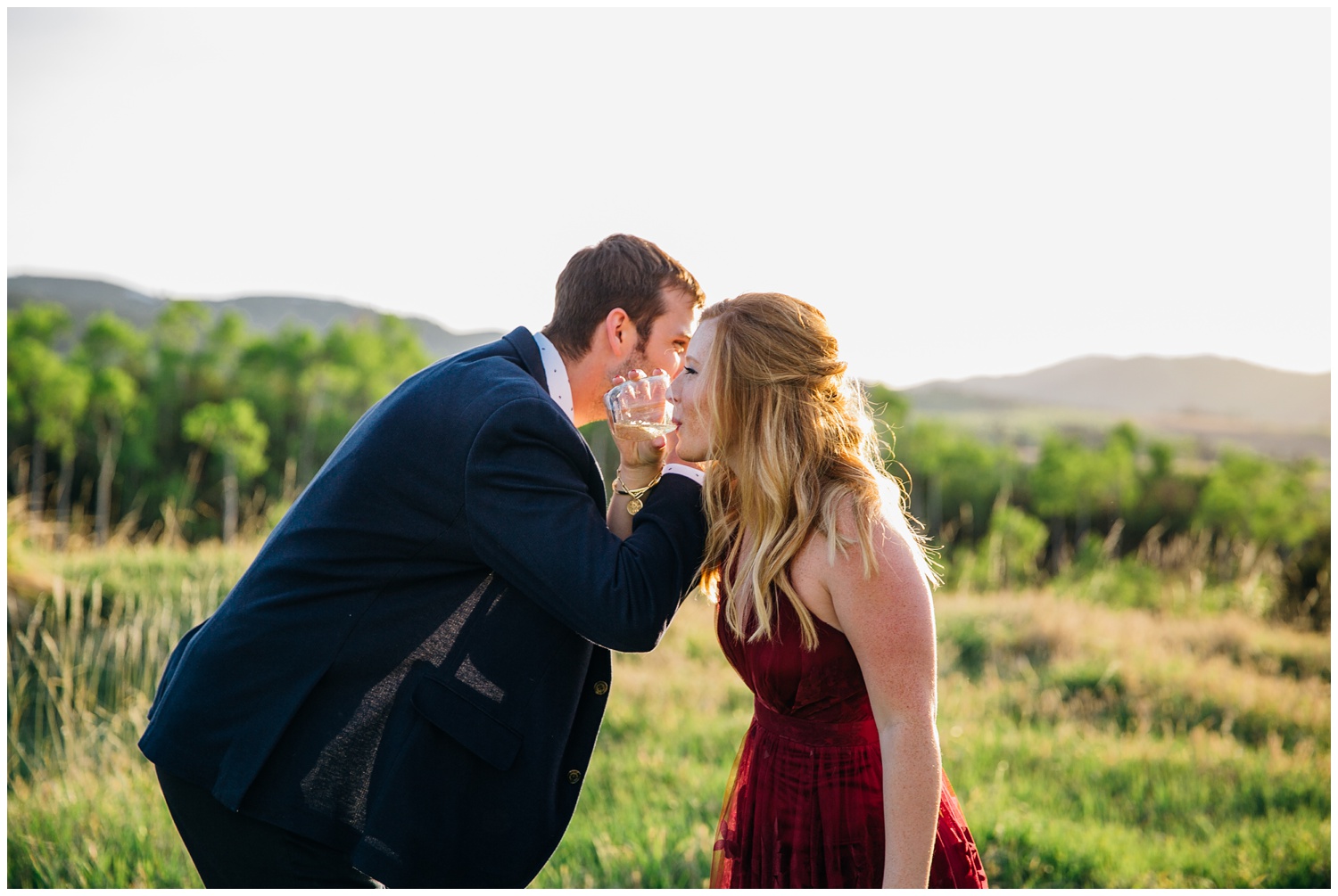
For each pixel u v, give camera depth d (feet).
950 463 112.68
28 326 120.67
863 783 6.18
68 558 20.11
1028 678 19.24
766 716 6.52
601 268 7.34
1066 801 13.56
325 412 119.96
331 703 6.39
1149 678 19.53
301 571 6.48
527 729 6.47
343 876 6.52
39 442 93.56
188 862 11.07
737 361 6.15
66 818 11.66
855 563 5.65
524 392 6.48
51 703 13.97
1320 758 15.74
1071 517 105.91
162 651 16.33
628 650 6.04
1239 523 87.97
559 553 5.97
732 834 6.81
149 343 123.85
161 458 104.17
